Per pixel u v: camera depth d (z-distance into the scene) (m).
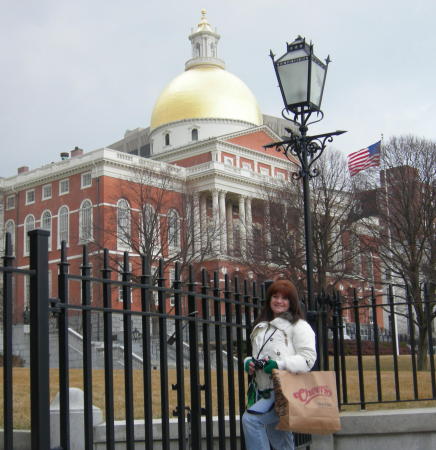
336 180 45.75
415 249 36.81
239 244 54.97
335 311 9.34
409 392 12.98
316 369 8.68
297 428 6.05
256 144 81.62
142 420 9.17
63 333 4.99
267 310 6.90
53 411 8.30
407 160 39.91
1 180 77.25
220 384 6.89
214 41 94.00
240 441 7.88
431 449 8.37
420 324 26.02
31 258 4.81
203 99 84.25
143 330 5.77
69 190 69.44
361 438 8.41
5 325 4.49
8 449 4.37
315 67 10.67
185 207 60.41
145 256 5.93
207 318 6.72
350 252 43.53
